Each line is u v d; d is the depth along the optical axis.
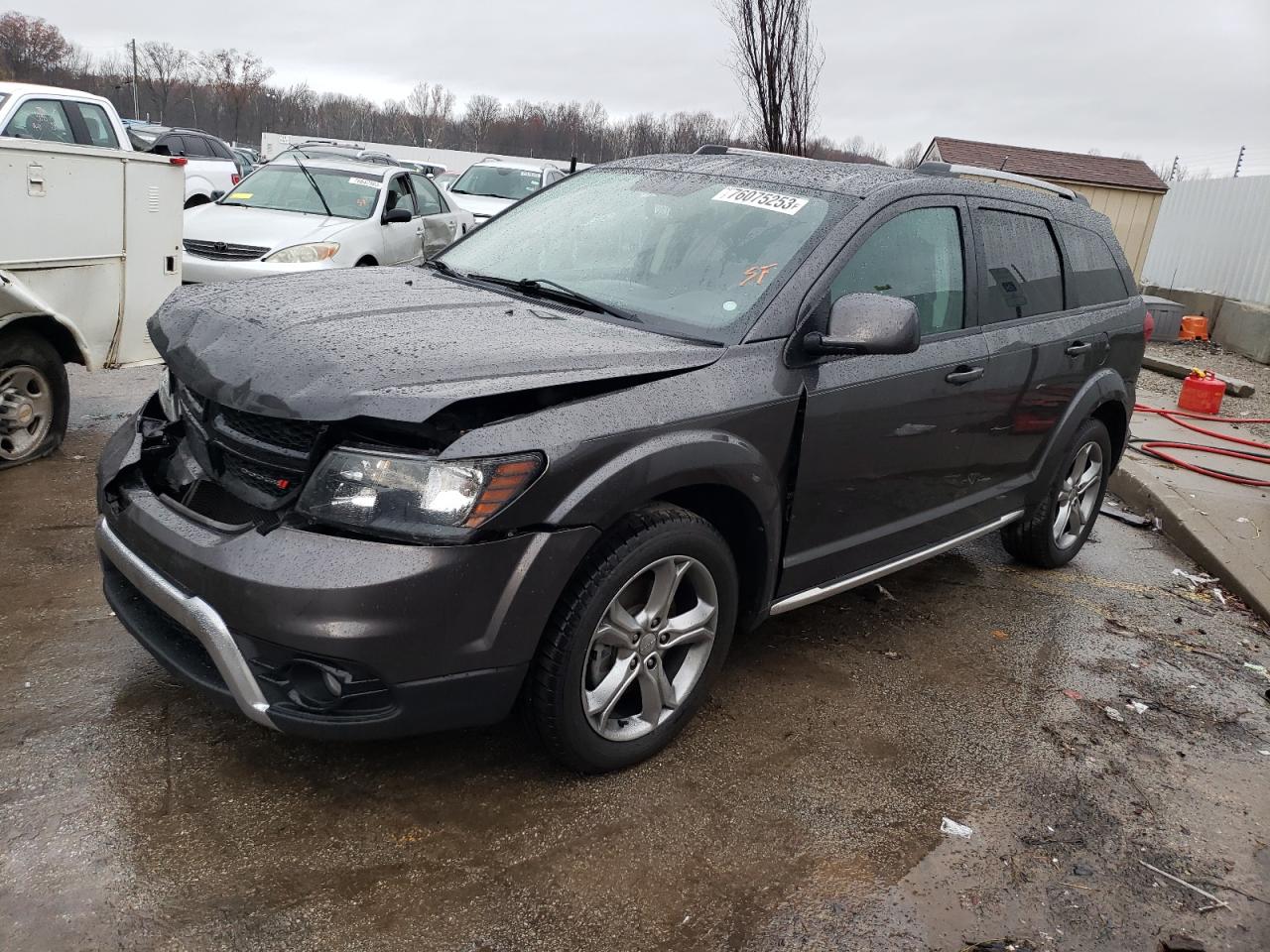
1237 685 4.15
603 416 2.71
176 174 5.64
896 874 2.74
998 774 3.28
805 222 3.47
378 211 10.01
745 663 3.84
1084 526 5.31
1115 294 5.09
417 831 2.69
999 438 4.24
